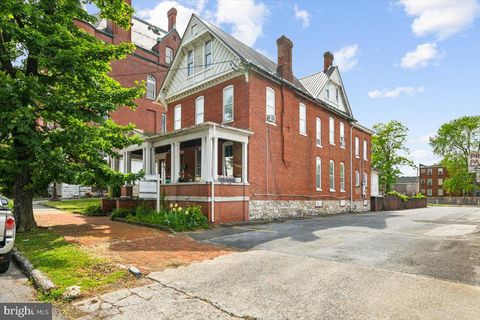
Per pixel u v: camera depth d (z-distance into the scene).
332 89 24.61
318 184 21.12
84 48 9.43
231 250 8.05
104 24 26.91
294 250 8.02
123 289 5.08
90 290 5.04
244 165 14.78
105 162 11.90
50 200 28.59
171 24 34.12
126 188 17.42
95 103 9.88
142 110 28.41
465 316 3.97
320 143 21.64
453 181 56.66
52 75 10.18
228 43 16.56
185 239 9.70
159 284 5.30
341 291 4.89
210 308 4.30
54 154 9.19
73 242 8.71
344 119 25.48
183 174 18.84
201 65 18.59
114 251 7.73
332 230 11.75
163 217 12.33
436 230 11.88
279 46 19.34
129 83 27.52
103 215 17.38
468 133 54.25
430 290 4.91
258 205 15.52
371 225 13.65
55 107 9.32
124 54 10.44
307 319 3.93
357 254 7.50
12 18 9.48
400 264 6.53
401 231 11.57
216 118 17.36
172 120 20.86
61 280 5.41
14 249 7.65
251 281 5.41
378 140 42.28
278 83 17.55
